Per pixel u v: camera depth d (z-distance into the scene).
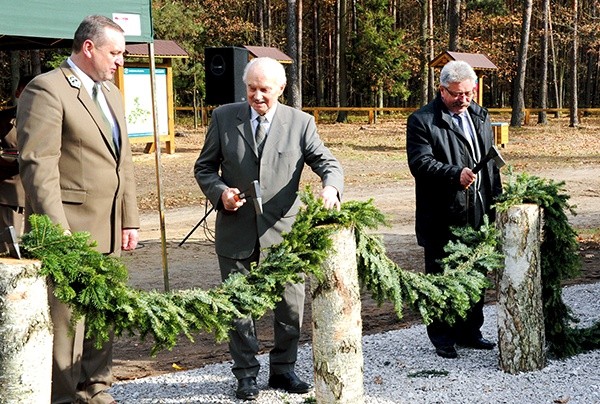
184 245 10.64
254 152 4.62
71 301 3.13
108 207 4.14
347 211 3.74
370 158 21.09
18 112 3.95
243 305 3.58
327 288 3.69
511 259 4.88
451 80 5.19
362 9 40.94
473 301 4.73
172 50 19.88
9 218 6.63
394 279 4.10
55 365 3.93
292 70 29.11
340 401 3.73
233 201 4.41
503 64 42.09
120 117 4.27
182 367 5.56
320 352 3.74
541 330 4.98
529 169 18.30
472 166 5.31
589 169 18.25
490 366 5.11
